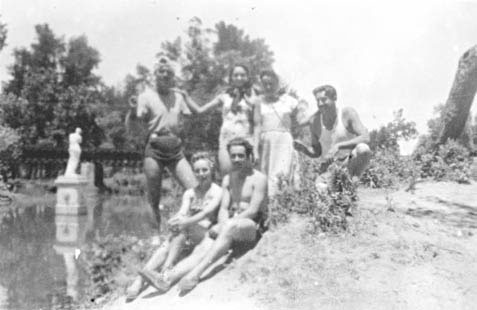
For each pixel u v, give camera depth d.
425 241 5.18
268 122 6.29
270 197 5.95
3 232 9.91
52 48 31.53
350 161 6.17
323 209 5.51
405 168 8.06
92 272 5.45
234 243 5.46
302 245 5.17
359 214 5.71
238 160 5.38
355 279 4.60
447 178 7.90
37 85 31.02
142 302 4.81
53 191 20.97
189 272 4.95
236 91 6.26
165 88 6.91
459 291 4.44
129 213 14.04
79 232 9.70
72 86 30.83
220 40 19.89
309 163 6.48
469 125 9.31
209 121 17.28
